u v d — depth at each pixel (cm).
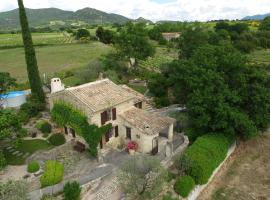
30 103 4616
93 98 3547
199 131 3981
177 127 4234
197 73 3900
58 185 2814
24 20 4628
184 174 3120
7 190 2289
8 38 16562
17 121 3303
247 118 3634
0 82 4128
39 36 18550
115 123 3716
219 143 3531
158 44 14200
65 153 3491
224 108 3581
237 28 12194
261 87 3753
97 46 14038
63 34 19625
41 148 3628
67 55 11738
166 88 5475
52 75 7281
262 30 12081
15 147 3622
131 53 7350
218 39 8931
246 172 3597
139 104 4441
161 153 3497
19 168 3162
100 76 6356
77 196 2530
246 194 3169
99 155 3334
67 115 3684
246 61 4194
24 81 7400
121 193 2772
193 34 7288
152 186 2616
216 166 3366
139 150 3569
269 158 3928
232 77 3997
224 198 3100
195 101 3703
